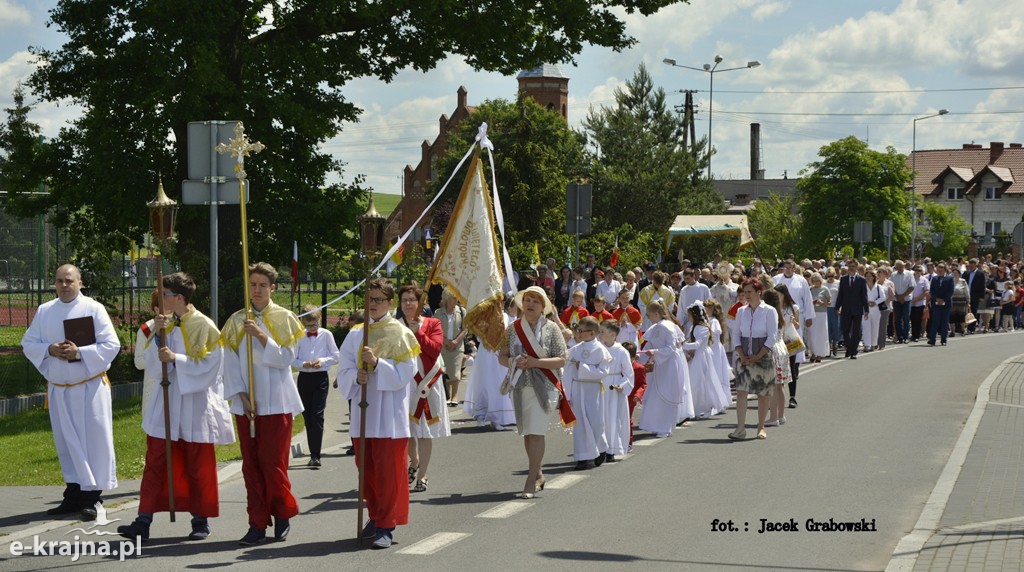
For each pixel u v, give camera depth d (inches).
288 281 1023.0
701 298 767.7
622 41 980.6
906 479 425.4
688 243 2229.3
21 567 300.0
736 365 532.7
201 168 447.2
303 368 458.3
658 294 683.4
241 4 897.5
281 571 294.4
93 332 365.1
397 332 328.2
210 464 332.5
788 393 707.4
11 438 530.0
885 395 696.4
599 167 2308.1
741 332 531.8
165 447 330.0
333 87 987.9
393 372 323.0
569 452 498.6
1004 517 351.3
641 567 298.2
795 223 3058.6
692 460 471.5
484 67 991.0
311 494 407.8
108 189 889.5
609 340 470.0
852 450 494.3
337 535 339.0
